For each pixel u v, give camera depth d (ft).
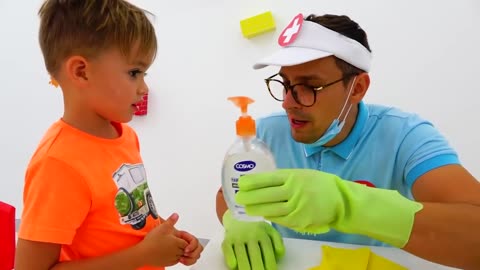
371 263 2.39
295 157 3.25
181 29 5.46
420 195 2.64
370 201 2.14
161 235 2.49
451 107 4.87
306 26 2.69
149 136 5.90
